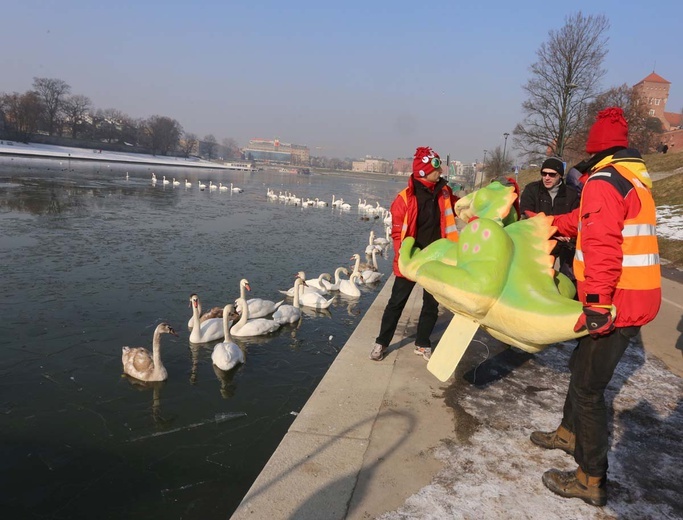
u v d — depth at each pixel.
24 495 4.70
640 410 4.39
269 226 25.17
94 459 5.31
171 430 5.96
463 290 3.38
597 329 2.77
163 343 8.73
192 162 135.75
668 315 7.88
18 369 7.36
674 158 30.45
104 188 38.41
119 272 13.25
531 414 4.17
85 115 124.50
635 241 2.82
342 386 4.58
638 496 3.18
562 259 5.45
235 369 7.83
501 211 4.31
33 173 46.28
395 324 5.20
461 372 4.99
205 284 12.76
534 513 2.96
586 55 36.47
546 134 39.81
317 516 2.86
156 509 4.54
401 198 5.05
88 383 7.08
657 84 85.56
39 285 11.54
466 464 3.41
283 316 10.09
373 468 3.33
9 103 93.06
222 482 4.97
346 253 19.16
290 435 3.71
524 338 3.31
